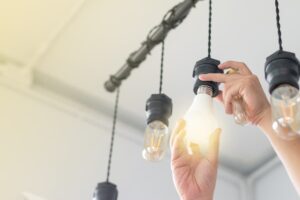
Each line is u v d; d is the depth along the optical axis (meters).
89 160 2.16
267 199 2.48
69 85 2.23
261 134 2.37
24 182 1.94
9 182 1.91
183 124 1.00
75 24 1.97
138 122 2.41
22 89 2.16
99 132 2.28
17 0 1.92
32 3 1.92
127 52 2.03
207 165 1.01
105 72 2.13
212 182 1.00
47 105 2.21
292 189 2.36
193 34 1.96
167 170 2.38
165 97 1.13
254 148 2.47
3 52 2.12
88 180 2.10
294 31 1.89
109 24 1.96
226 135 2.41
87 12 1.93
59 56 2.11
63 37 2.02
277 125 0.85
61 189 2.01
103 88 2.22
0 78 2.13
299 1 1.80
